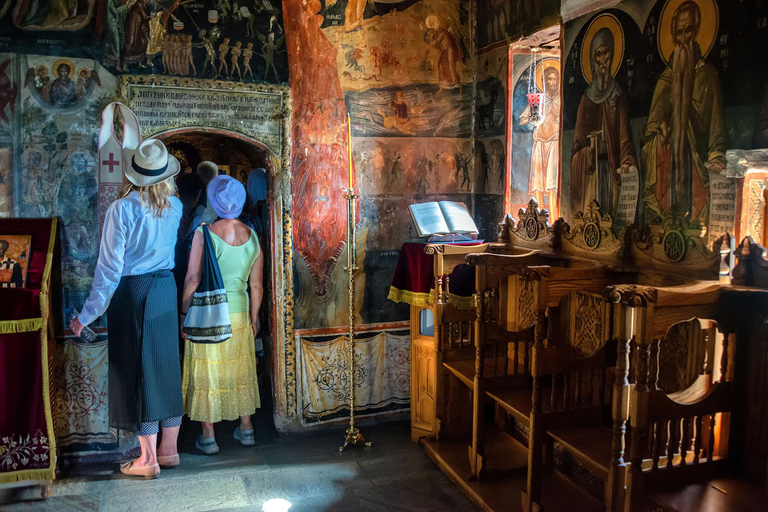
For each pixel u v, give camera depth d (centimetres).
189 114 445
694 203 296
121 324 387
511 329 436
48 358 395
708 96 286
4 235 393
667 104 312
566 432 325
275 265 478
